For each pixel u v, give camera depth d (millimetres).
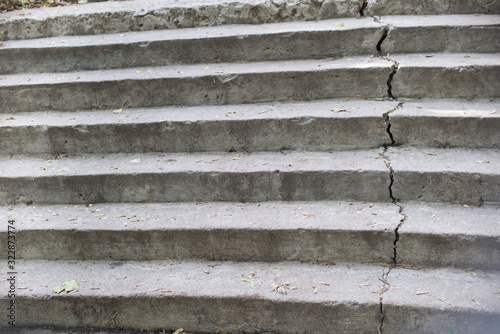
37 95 3969
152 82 3885
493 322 2340
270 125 3463
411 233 2713
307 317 2516
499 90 3545
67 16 4676
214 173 3189
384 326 2473
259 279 2695
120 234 2920
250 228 2842
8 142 3686
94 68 4316
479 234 2641
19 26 4699
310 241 2822
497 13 4211
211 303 2564
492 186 2936
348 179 3090
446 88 3617
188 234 2889
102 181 3271
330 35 4016
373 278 2656
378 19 4273
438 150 3312
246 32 4188
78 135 3619
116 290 2645
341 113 3457
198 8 4559
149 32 4582
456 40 3916
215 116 3580
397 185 3057
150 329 2666
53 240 2977
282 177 3141
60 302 2637
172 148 3596
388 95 3730
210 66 4109
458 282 2578
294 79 3768
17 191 3330
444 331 2410
